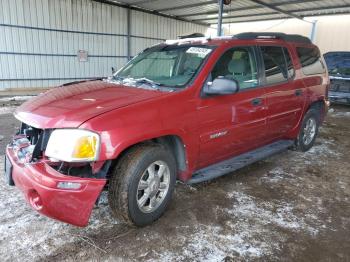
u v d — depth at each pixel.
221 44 3.49
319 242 2.78
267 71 4.02
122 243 2.64
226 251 2.60
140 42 18.89
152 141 2.94
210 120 3.21
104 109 2.54
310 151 5.47
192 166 3.19
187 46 3.69
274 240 2.78
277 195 3.67
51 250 2.51
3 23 12.94
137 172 2.62
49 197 2.28
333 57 10.80
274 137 4.41
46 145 2.45
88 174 2.52
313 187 3.95
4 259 2.38
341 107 11.00
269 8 16.41
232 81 3.00
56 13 14.48
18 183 2.57
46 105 2.73
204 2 15.93
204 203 3.39
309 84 4.84
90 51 16.39
